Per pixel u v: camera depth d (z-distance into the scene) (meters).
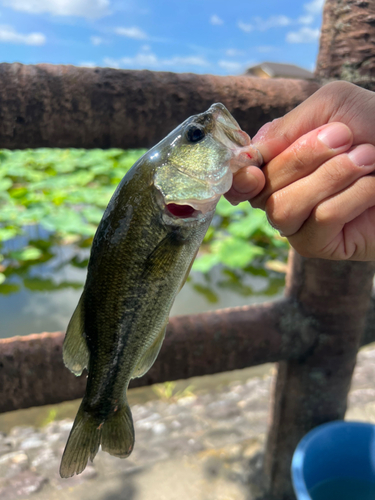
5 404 0.24
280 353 0.29
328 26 0.26
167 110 0.23
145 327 0.17
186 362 0.27
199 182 0.16
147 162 0.17
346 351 0.30
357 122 0.15
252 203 0.17
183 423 0.44
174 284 0.17
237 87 0.24
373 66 0.25
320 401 0.31
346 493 0.30
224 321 0.27
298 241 0.17
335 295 0.28
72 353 0.18
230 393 0.50
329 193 0.15
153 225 0.16
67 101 0.21
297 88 0.25
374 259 0.17
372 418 0.44
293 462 0.27
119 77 0.22
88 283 0.17
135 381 0.26
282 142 0.16
